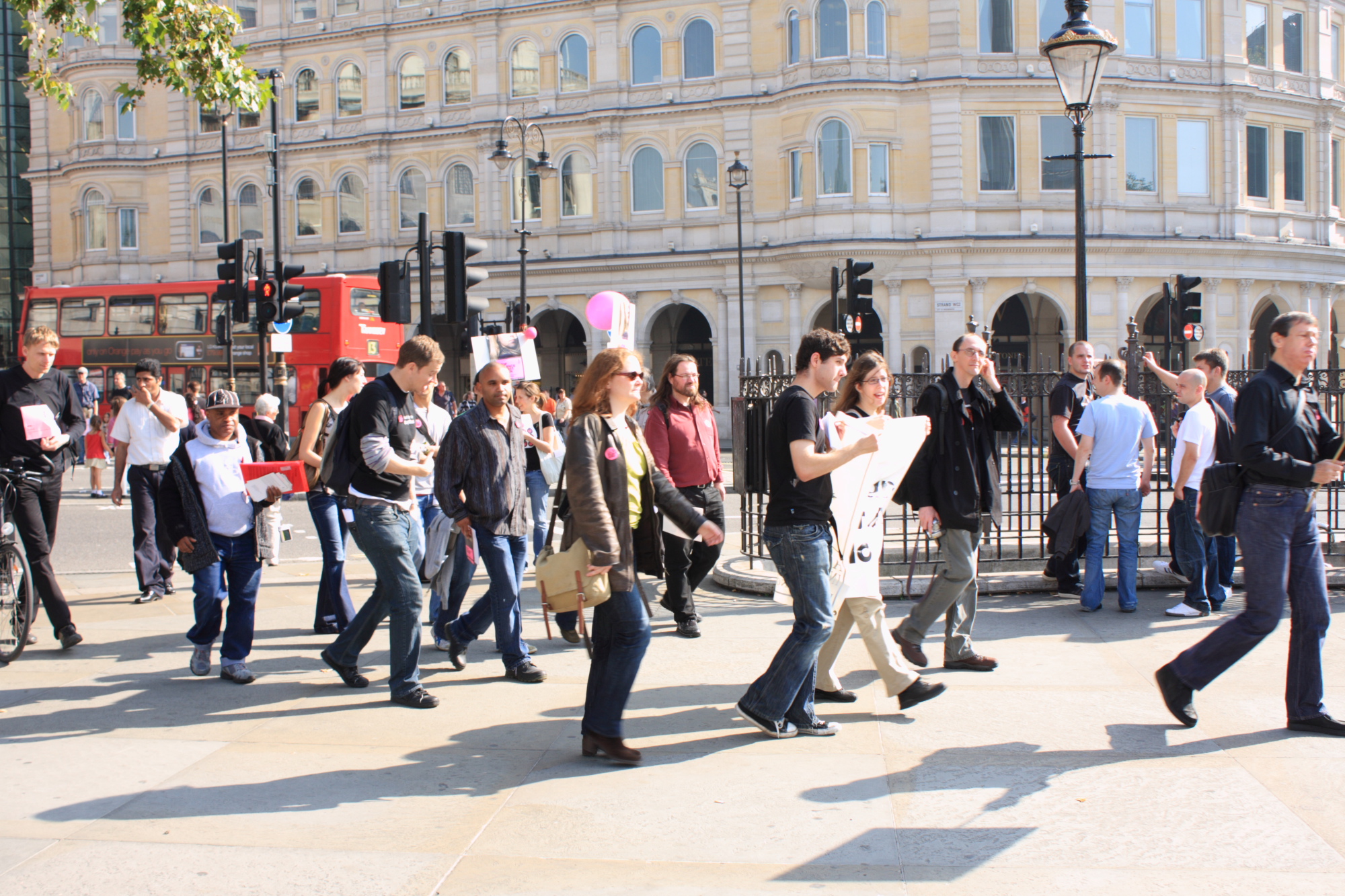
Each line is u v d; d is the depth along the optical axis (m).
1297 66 36.12
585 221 36.38
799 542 5.31
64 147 42.09
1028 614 8.41
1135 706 5.88
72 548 14.09
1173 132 33.91
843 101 32.47
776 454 5.37
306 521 17.25
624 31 35.72
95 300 29.06
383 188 38.00
